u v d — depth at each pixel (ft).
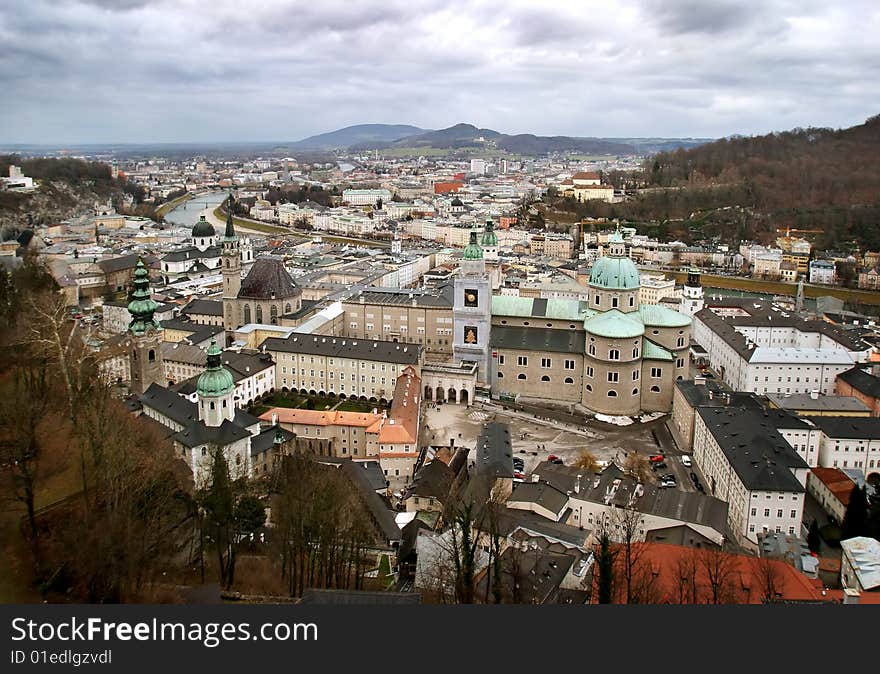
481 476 568.00
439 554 477.77
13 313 634.84
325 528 437.17
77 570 345.92
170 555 422.82
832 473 634.84
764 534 530.27
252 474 612.70
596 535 528.22
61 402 520.42
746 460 571.69
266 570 449.06
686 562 422.41
